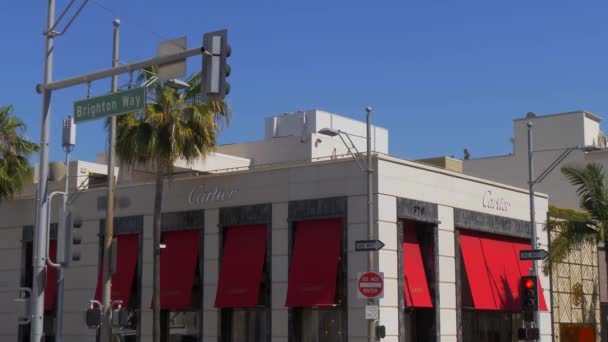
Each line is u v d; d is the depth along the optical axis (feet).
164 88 120.16
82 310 143.13
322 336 119.85
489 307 134.21
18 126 149.48
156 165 126.52
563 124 206.28
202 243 131.54
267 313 123.44
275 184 126.00
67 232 76.89
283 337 121.39
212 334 128.06
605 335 163.22
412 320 126.00
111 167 101.19
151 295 135.54
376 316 104.83
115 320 89.25
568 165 147.43
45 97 74.13
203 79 60.13
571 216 158.81
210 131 123.75
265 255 125.59
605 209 138.72
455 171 144.77
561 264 155.94
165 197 136.67
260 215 126.62
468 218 133.80
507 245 143.43
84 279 144.05
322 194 121.39
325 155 151.74
